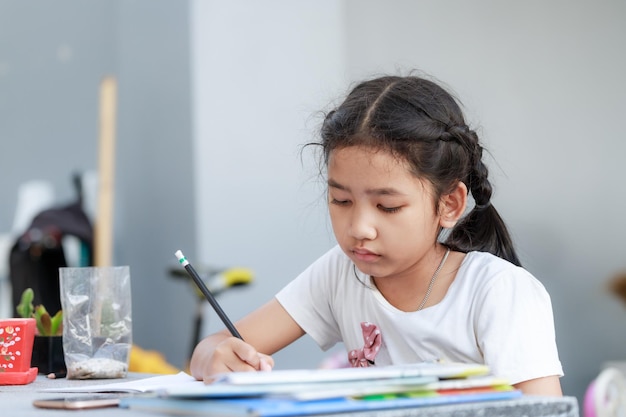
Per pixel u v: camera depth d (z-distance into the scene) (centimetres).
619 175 424
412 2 468
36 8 519
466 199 133
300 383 87
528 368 122
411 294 138
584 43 431
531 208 437
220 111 451
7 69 522
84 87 501
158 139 466
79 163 498
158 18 464
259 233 458
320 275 152
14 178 517
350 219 125
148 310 473
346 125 125
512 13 446
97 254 414
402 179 123
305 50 471
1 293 456
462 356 131
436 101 132
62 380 151
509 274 129
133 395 109
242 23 458
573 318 429
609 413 104
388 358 139
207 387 85
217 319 445
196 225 441
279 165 465
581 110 432
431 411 86
